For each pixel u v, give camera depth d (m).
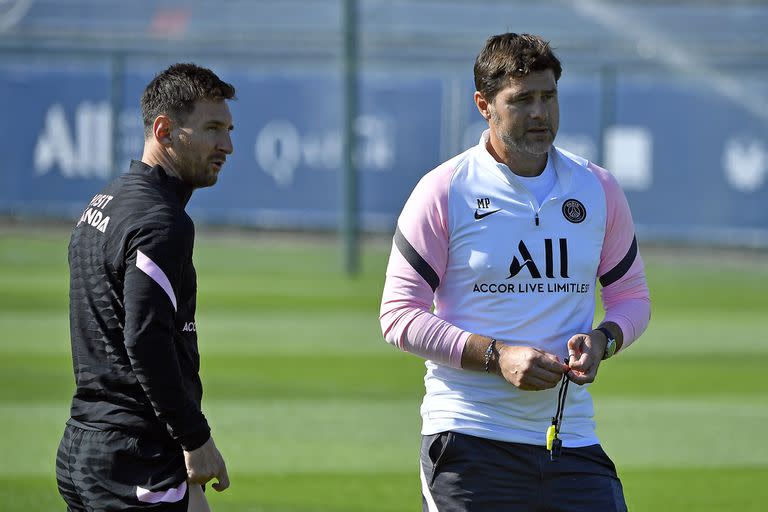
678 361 42.56
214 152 14.41
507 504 14.41
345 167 68.94
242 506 23.48
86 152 83.56
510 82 14.18
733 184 80.38
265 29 90.38
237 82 84.19
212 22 90.06
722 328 50.97
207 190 84.56
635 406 34.56
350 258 68.75
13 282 60.66
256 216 84.50
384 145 83.19
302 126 83.88
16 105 83.69
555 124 14.45
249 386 36.62
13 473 25.73
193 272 14.11
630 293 15.41
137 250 13.30
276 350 43.34
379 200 83.50
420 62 85.94
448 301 14.79
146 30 88.06
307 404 34.00
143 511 13.55
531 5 91.81
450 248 14.67
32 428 30.34
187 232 13.61
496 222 14.52
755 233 80.44
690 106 80.50
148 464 13.62
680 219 80.88
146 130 14.54
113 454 13.59
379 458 27.75
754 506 23.88
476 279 14.53
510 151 14.65
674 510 23.52
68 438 13.96
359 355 42.66
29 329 47.12
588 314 14.89
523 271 14.47
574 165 14.91
